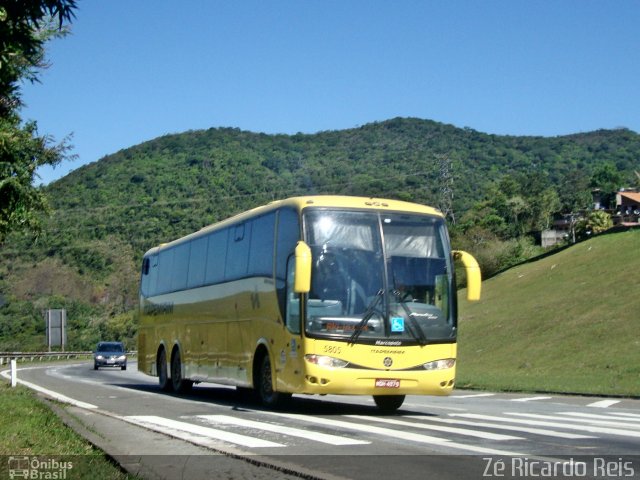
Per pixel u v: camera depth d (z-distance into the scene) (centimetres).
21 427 1224
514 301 5409
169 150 11731
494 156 16062
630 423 1413
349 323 1453
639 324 3906
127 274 8150
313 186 10431
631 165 16750
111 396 2239
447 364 1501
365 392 1448
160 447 1091
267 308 1648
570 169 16050
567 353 3753
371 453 1021
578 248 6359
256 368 1727
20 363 6178
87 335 7750
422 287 1513
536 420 1460
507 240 8162
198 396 2238
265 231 1708
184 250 2353
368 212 1532
